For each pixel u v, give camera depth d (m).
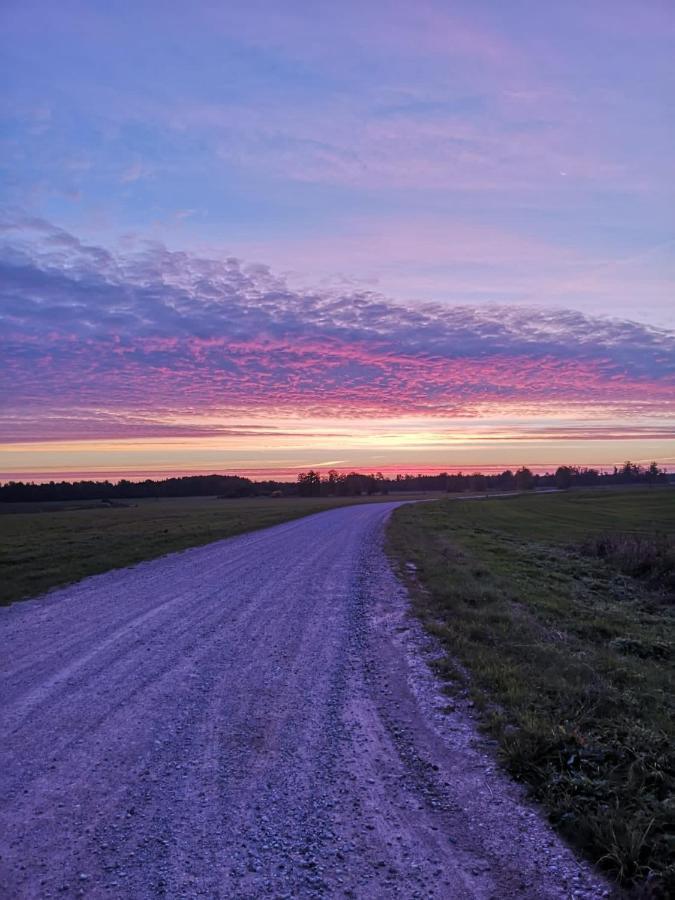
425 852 3.43
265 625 9.50
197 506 83.94
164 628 9.36
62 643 8.51
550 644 7.83
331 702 6.01
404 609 10.55
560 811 3.79
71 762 4.68
